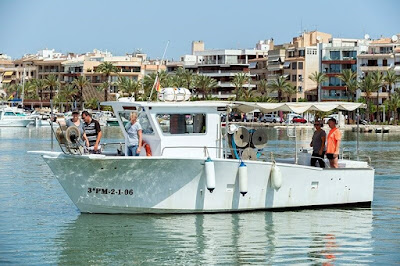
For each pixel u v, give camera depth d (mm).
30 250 20078
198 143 23922
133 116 23422
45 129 119500
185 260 19047
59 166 23156
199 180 23203
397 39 163500
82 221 23094
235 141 24172
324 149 25734
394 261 18953
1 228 22688
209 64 187750
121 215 23562
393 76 142875
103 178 22984
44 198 29531
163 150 23562
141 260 19062
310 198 24922
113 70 187125
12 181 35938
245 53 187000
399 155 58562
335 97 158875
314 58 164500
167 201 23219
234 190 23656
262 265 18609
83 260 19109
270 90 163750
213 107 23922
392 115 146875
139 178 22953
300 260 19062
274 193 24266
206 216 23547
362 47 160125
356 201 25859
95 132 23812
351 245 20641
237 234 21625
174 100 24312
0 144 72750
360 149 67625
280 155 41688
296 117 106250
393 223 23547
